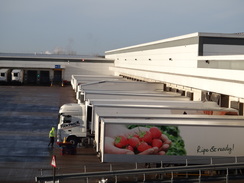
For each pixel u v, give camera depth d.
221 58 32.88
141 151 22.62
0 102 55.75
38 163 25.45
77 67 93.00
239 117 25.62
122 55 89.06
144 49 66.25
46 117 45.03
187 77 37.19
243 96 25.80
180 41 45.09
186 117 24.81
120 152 22.53
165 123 22.75
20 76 87.50
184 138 22.75
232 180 21.58
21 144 31.33
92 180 21.75
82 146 30.66
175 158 22.77
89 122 30.86
